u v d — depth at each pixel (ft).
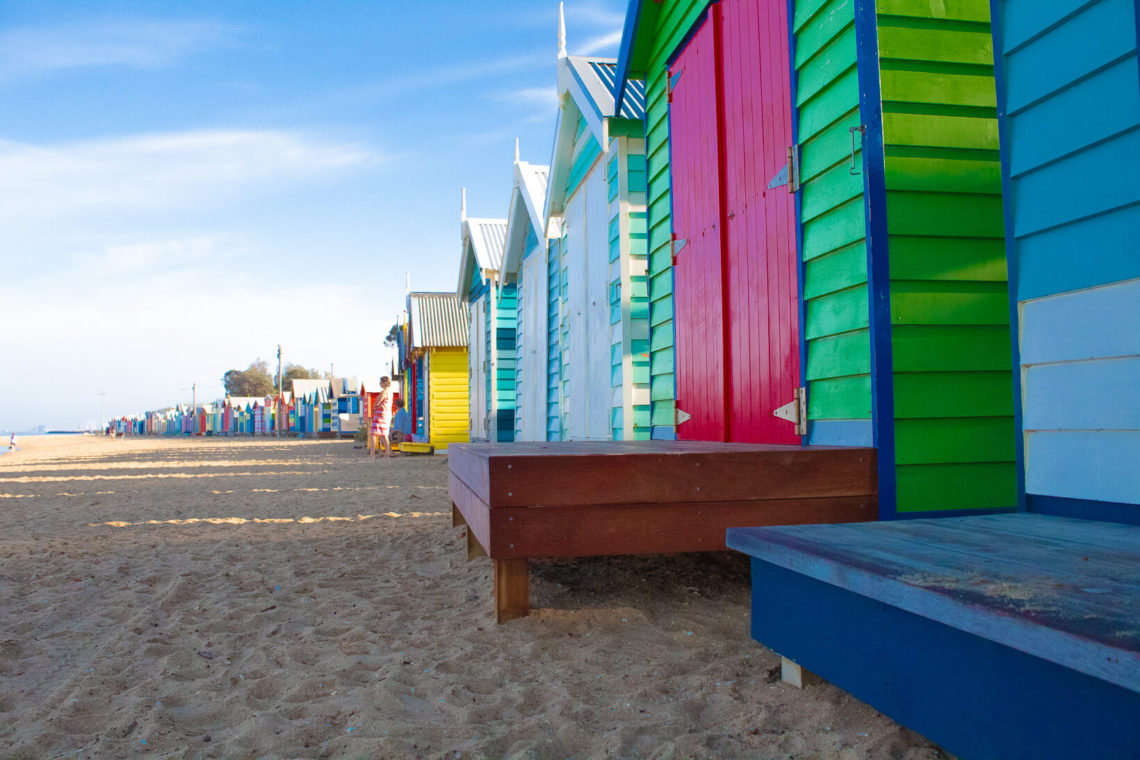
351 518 23.22
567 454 9.73
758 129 13.26
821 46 11.11
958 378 10.20
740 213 14.07
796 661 7.42
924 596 5.21
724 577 13.12
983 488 10.25
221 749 7.04
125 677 9.09
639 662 9.02
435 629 10.81
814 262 11.41
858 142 10.16
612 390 24.91
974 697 5.21
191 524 22.66
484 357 53.42
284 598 13.01
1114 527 7.19
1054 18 7.77
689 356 16.96
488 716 7.64
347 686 8.62
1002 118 8.48
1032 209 8.17
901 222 10.05
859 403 10.37
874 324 9.88
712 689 8.06
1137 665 3.75
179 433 244.22
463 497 13.73
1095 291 7.48
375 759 6.67
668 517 9.83
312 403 142.72
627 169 23.67
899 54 10.28
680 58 17.60
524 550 9.62
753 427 13.52
